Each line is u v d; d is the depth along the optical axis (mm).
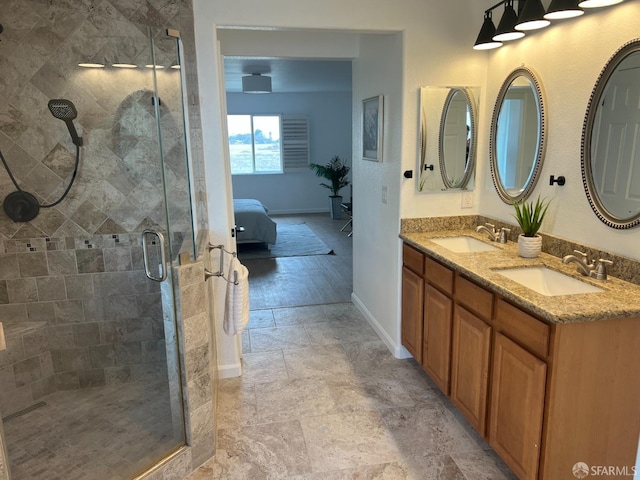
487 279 1982
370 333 3570
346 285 4777
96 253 2584
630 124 1858
